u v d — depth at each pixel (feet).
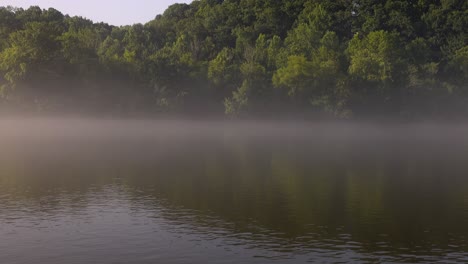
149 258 79.30
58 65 371.97
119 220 99.81
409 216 104.37
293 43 474.49
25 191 128.16
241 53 502.38
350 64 426.51
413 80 417.08
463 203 116.78
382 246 85.40
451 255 81.05
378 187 136.56
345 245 85.66
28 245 84.74
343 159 200.54
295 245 85.66
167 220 99.96
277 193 127.65
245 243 86.43
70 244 85.35
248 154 216.54
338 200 119.85
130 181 143.64
